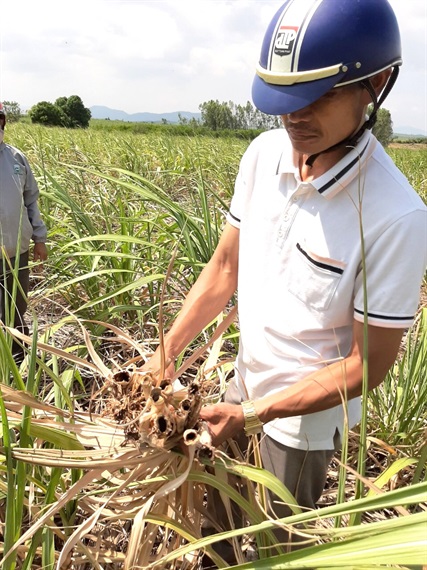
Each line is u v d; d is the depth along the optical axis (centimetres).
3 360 154
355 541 90
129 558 115
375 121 119
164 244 371
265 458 153
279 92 114
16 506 129
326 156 126
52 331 217
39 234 315
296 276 134
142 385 121
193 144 1083
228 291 163
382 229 119
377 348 125
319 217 127
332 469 225
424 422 231
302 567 93
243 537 180
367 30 110
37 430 128
